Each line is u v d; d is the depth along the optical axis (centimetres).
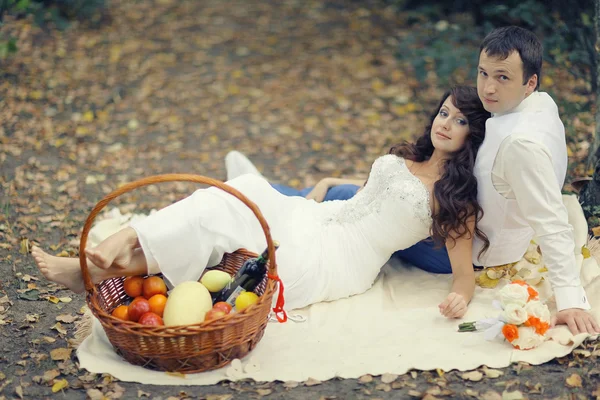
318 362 327
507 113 357
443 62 683
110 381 313
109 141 625
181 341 303
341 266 378
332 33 894
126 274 337
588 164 484
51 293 395
